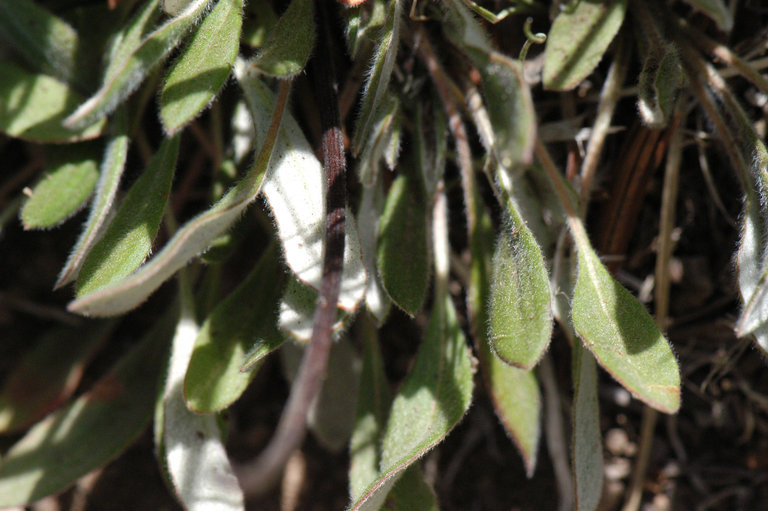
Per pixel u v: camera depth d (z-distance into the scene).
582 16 0.27
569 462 0.29
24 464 0.29
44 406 0.30
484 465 0.30
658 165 0.29
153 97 0.30
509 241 0.26
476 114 0.28
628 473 0.30
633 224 0.29
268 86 0.28
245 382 0.27
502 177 0.27
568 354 0.29
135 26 0.27
